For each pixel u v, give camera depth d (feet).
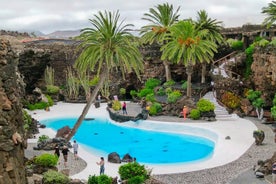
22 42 215.51
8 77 45.68
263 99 139.64
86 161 98.68
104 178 73.92
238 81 157.79
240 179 79.30
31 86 189.88
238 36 211.00
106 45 115.34
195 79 190.29
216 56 194.18
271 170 80.18
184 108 146.00
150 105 159.43
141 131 136.98
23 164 47.67
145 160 100.27
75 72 211.82
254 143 107.96
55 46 216.74
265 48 137.39
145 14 191.21
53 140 111.04
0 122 42.50
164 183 76.48
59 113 173.47
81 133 137.18
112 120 155.33
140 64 119.75
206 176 83.20
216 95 161.99
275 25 186.19
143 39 187.21
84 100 199.82
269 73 133.39
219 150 103.14
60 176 71.05
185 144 116.67
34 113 172.55
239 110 147.43
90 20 116.26
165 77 195.42
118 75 204.95
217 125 131.54
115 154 98.27
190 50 151.23
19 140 44.39
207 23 180.14
